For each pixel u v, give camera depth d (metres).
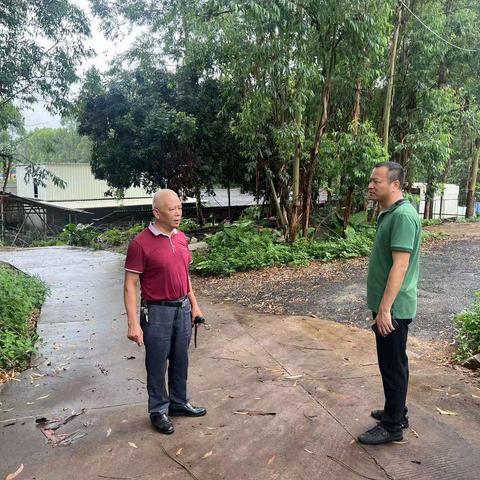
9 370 4.13
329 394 3.45
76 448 2.85
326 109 8.88
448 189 21.28
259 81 8.45
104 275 8.79
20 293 5.98
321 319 5.40
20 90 12.98
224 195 27.72
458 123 13.67
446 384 3.54
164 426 2.98
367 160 9.34
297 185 9.43
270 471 2.57
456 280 6.81
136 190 28.95
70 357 4.45
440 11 11.53
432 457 2.65
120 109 14.75
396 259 2.56
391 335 2.67
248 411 3.24
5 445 2.90
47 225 24.28
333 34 8.13
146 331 2.96
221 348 4.52
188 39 11.89
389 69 10.84
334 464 2.61
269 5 6.94
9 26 11.92
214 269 8.14
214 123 14.22
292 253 8.70
